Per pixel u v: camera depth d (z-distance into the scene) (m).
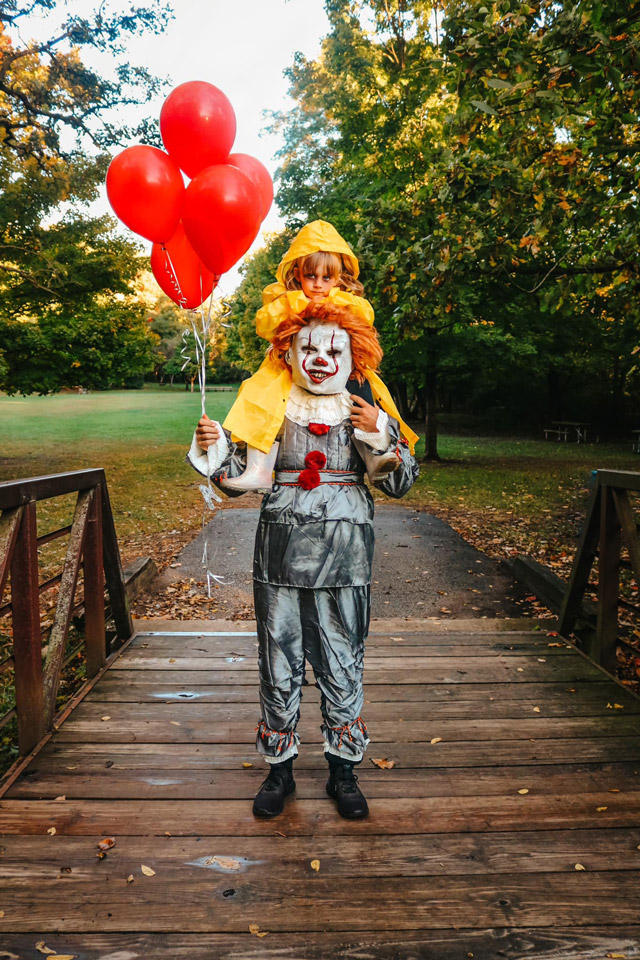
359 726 2.19
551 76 4.66
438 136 11.59
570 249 6.54
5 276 12.97
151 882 1.87
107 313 14.25
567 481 12.29
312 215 13.95
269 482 2.09
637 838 2.08
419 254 6.06
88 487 3.27
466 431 25.00
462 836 2.09
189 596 5.40
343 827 2.12
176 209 2.11
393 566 6.32
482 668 3.44
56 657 2.88
